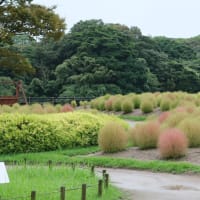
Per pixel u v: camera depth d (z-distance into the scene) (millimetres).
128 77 64938
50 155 19656
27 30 38500
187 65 76125
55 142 21750
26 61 41594
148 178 15148
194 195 12453
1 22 38406
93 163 18016
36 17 37844
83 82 61438
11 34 38062
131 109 40750
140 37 77188
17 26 38562
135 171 16641
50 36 39344
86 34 67688
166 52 80250
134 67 65750
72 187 11930
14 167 15406
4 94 56125
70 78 61625
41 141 21328
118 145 19938
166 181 14594
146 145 19922
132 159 18156
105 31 68000
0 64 41062
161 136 18641
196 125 19797
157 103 41062
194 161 17375
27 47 67438
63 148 22062
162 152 18078
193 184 14086
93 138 22969
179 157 18000
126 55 66000
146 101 39469
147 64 69000
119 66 64750
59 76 62625
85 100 54281
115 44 65812
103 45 65625
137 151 19766
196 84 70312
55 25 38781
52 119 22266
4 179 9328
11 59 41094
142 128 20188
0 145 20609
